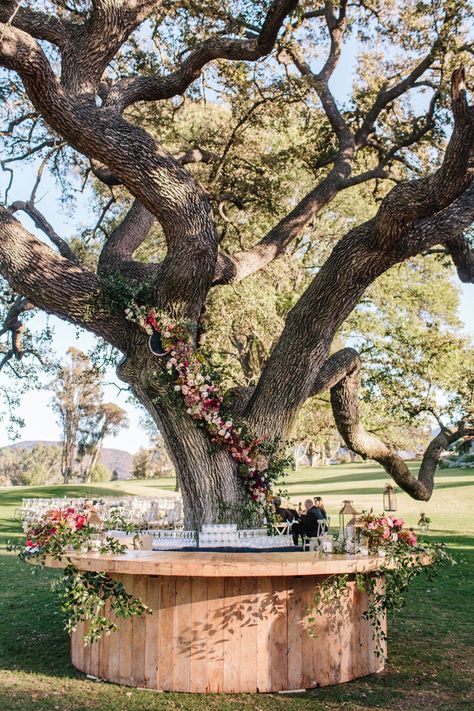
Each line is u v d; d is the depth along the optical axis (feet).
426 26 36.68
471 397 38.22
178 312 24.41
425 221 25.88
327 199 33.63
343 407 32.19
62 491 111.86
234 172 42.27
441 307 69.36
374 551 19.44
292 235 31.99
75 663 19.93
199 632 17.70
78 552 18.99
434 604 29.81
